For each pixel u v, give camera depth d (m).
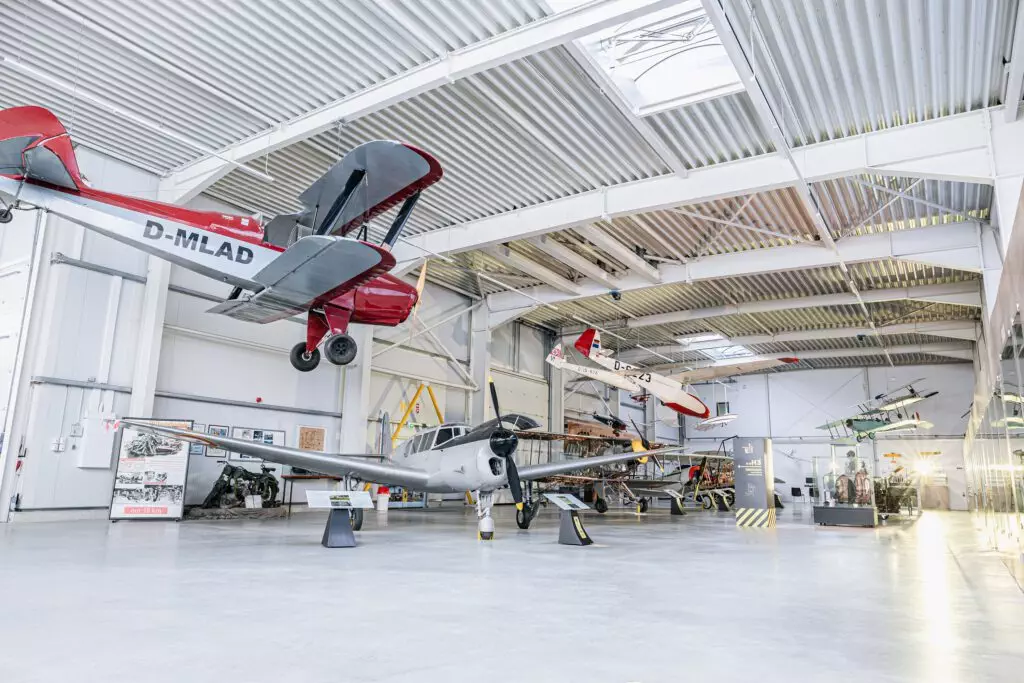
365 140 8.45
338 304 7.85
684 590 4.13
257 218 7.33
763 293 15.11
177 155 9.05
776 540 8.09
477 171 9.20
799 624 3.16
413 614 3.26
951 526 11.70
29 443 8.34
